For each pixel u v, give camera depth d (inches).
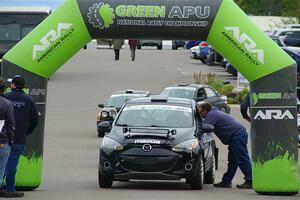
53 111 4301.2
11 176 1739.7
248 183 1989.4
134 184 2048.5
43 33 1820.9
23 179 1856.5
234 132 1996.8
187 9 1797.5
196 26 1804.9
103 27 1817.2
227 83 5073.8
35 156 1866.4
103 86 5383.9
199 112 2038.6
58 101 4709.6
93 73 6176.2
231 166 2011.6
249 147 2903.5
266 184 1822.1
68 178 2143.2
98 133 3316.9
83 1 1813.5
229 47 1808.6
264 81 1803.6
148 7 1802.4
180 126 1952.5
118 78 5836.6
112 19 1808.6
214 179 2138.3
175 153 1845.5
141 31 1822.1
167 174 1845.5
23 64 1827.0
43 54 1824.6
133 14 1803.6
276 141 1809.8
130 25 1812.3
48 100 4749.0
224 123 2003.0
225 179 2017.7
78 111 4308.6
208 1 1800.0
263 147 1815.9
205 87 3806.6
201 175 1893.5
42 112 1861.5
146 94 3516.2
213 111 2016.5
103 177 1895.9
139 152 1846.7
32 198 1728.6
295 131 1813.5
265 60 1791.3
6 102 1617.9
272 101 1803.6
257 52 1791.3
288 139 1808.6
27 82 1834.4
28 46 1824.6
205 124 1975.9
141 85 5428.2
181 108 2017.7
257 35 1793.8
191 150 1855.3
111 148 1863.9
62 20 1815.9
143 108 2017.7
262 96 1804.9
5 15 5093.5
